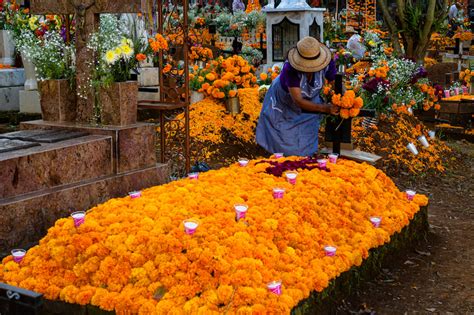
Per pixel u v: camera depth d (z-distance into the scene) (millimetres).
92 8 5922
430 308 4656
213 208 4434
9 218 4691
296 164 5852
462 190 8586
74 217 4148
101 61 5859
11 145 5184
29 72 10742
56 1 6125
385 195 5785
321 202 4996
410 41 14555
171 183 5297
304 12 14195
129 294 3660
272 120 7488
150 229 4082
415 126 10297
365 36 13805
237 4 23469
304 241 4395
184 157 8297
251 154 9375
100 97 5930
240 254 3887
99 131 5793
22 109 10906
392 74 10250
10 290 2896
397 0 14500
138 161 5988
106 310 3660
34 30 9797
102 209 4555
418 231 6117
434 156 9758
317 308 4121
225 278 3660
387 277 5203
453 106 12445
